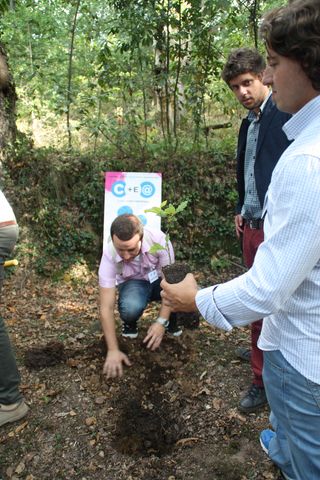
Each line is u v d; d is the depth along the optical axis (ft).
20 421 8.21
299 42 3.26
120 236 8.41
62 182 15.52
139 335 10.68
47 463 7.30
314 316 3.78
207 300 3.89
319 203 3.22
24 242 14.85
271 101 7.20
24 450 7.57
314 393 3.89
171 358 9.76
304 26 3.20
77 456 7.40
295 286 3.46
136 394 8.77
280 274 3.39
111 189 14.37
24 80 16.30
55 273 14.82
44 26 15.78
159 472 7.01
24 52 15.61
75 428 8.00
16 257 14.58
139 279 10.01
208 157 16.12
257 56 7.58
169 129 16.98
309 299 3.76
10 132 15.37
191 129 17.53
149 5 14.47
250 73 7.54
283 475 6.57
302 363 3.91
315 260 3.41
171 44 16.10
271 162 7.21
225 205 15.96
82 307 13.26
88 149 16.62
